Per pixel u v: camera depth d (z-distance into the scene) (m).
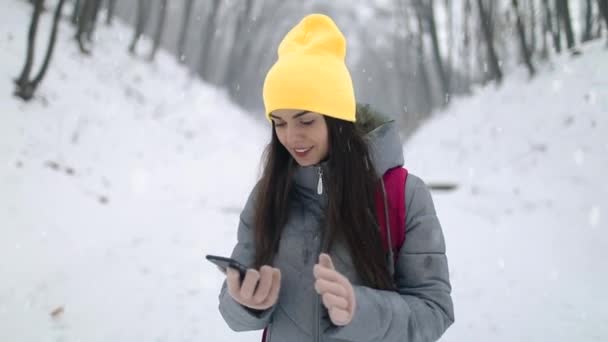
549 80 12.68
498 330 3.95
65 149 8.51
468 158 12.60
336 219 1.28
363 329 1.12
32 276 4.93
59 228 6.12
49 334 3.75
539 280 5.17
